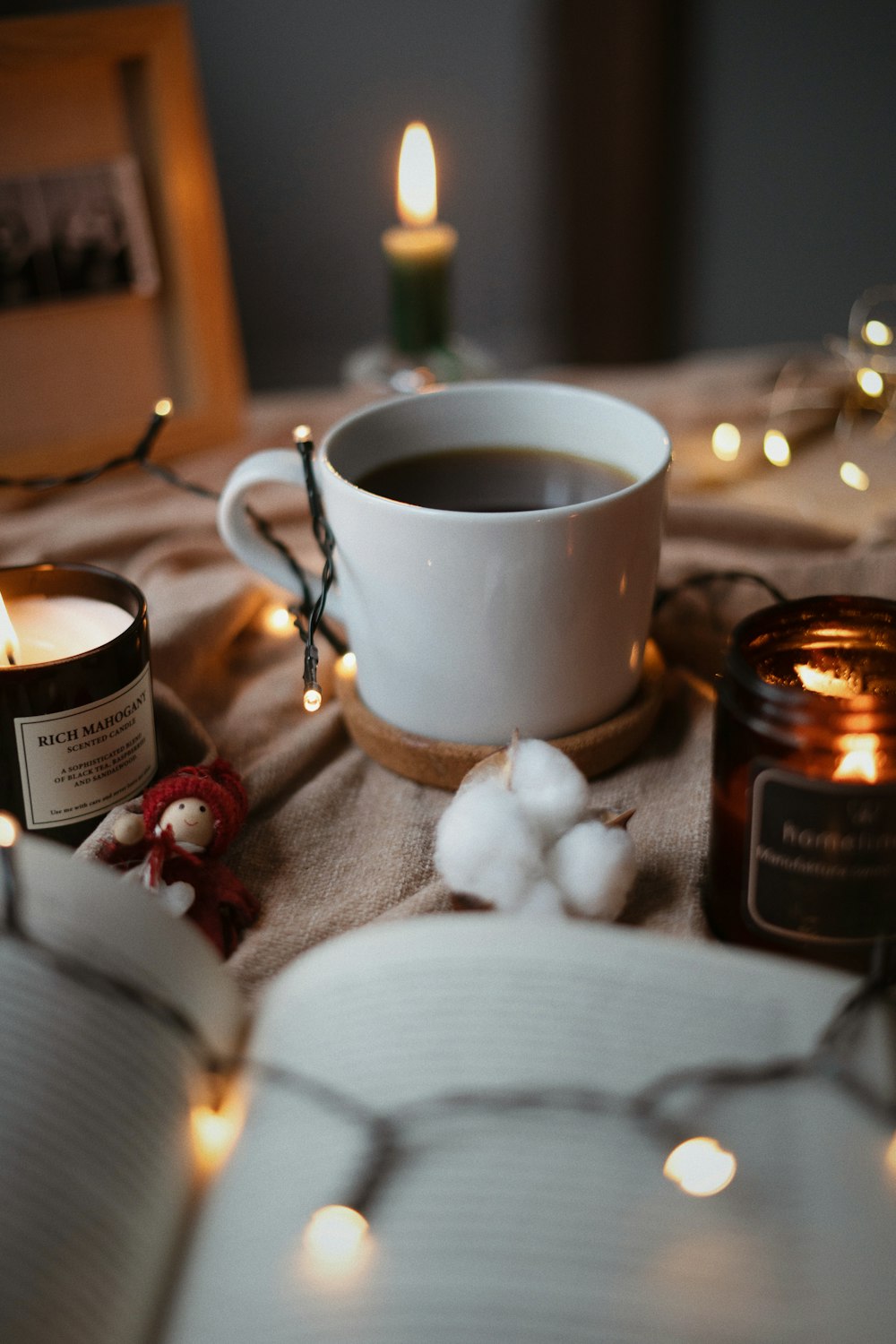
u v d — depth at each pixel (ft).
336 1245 0.99
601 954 1.11
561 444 1.55
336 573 1.43
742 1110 1.04
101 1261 0.99
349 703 1.51
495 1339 0.95
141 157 1.94
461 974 1.10
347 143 3.34
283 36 3.16
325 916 1.35
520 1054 1.06
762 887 1.21
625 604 1.40
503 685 1.39
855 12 3.09
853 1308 0.97
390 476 1.50
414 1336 0.96
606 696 1.44
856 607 1.29
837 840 1.15
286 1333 0.97
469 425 1.55
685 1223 1.00
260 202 3.40
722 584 1.66
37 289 1.91
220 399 2.05
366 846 1.43
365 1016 1.08
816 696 1.17
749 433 2.07
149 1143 1.04
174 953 1.11
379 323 3.62
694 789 1.46
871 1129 1.04
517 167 3.42
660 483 1.37
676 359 3.74
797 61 3.19
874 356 2.06
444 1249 0.99
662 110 3.28
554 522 1.30
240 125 3.27
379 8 3.15
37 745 1.32
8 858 1.09
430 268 2.16
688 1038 1.07
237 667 1.69
